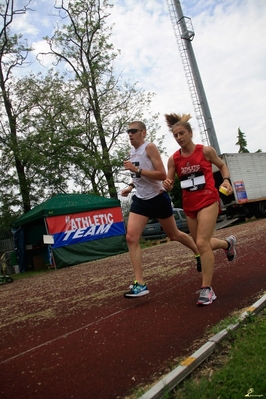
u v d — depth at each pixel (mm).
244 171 20531
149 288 4930
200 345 2617
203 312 3398
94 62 23016
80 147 22312
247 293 3859
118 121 22844
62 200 13414
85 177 22781
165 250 11195
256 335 2529
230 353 2385
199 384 2029
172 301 3992
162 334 2961
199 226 3730
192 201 3830
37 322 4129
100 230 13688
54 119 21391
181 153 3918
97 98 22844
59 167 21578
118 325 3393
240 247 7805
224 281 4625
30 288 8047
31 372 2566
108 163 22203
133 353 2654
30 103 21000
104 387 2203
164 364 2402
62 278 8922
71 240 12938
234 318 2945
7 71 21266
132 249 4203
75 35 23234
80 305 4699
